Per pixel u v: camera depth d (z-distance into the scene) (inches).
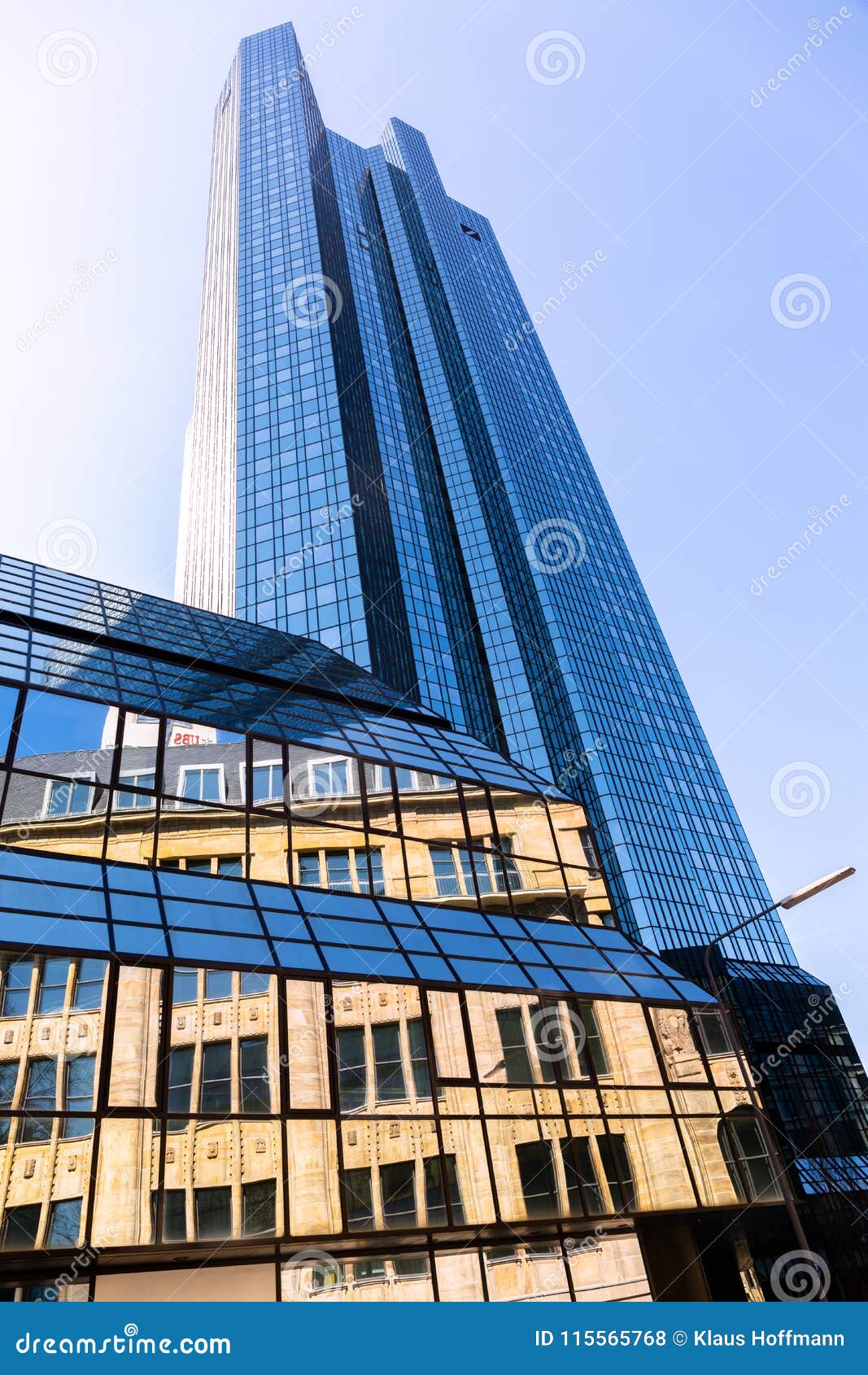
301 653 1402.6
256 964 775.1
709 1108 998.4
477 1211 1171.9
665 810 5206.7
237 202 5659.5
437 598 5007.4
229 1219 1081.4
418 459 5831.7
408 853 1112.8
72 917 727.7
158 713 979.3
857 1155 3193.9
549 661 5462.6
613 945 1072.2
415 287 7106.3
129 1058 1127.0
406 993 1311.5
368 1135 1203.2
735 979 3858.3
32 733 877.2
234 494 4392.2
